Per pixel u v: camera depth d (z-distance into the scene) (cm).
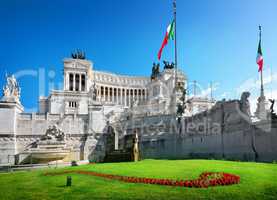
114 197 1341
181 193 1381
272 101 3794
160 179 1772
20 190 1641
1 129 5672
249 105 3688
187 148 4994
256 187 1464
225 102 4112
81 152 6106
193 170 2189
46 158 5066
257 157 3328
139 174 2086
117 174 2141
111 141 4366
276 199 1235
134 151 3631
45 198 1377
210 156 4303
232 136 3853
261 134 3300
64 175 2252
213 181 1606
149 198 1295
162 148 5494
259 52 5484
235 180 1623
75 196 1395
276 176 1788
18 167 3703
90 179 1961
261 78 5284
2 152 5572
